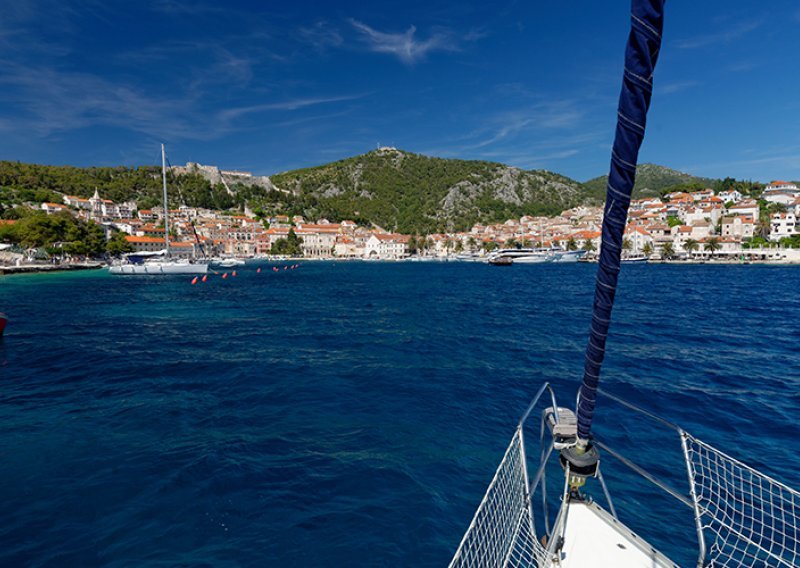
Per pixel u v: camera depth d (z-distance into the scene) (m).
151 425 12.47
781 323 30.28
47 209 143.88
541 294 53.31
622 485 9.08
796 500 7.97
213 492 8.93
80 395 15.35
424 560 7.20
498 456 10.69
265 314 37.34
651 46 2.04
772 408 13.62
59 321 33.44
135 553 7.18
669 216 178.75
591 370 2.96
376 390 15.84
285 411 13.69
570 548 4.44
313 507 8.53
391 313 37.41
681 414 13.14
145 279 78.56
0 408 13.95
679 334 26.45
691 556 6.91
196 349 23.22
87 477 9.45
